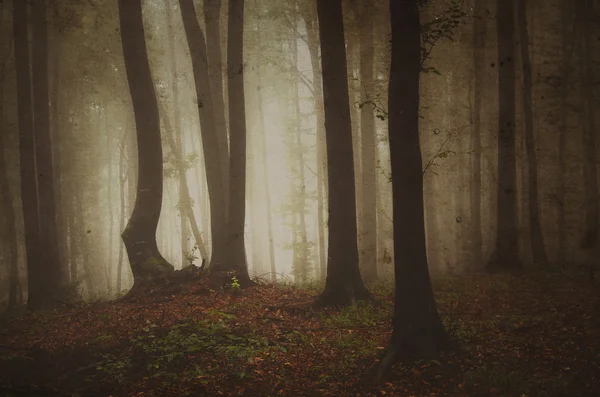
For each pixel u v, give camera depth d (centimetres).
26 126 1912
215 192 1925
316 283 2031
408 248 929
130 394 930
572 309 1209
